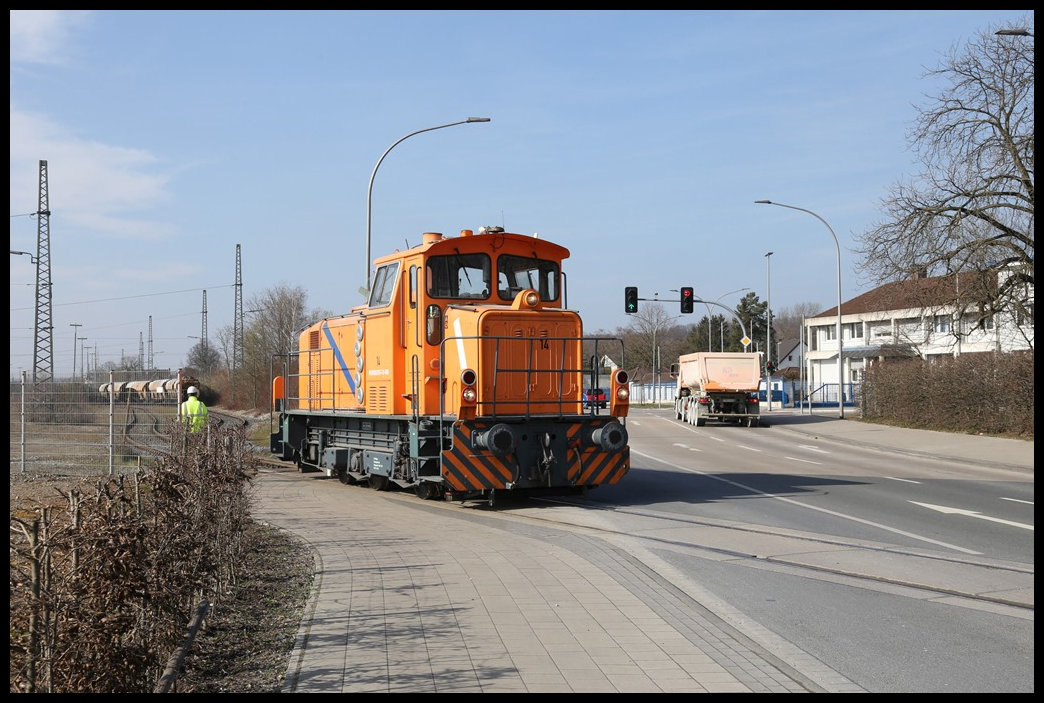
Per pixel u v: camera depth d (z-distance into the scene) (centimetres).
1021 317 3181
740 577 896
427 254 1469
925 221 3170
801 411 5422
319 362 1953
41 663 433
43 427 1925
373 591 803
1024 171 3005
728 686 560
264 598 801
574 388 1462
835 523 1255
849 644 664
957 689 565
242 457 944
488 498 1477
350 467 1734
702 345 10112
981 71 3108
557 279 1582
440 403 1383
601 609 744
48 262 4691
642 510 1395
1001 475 2078
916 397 3688
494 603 760
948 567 944
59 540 459
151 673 534
